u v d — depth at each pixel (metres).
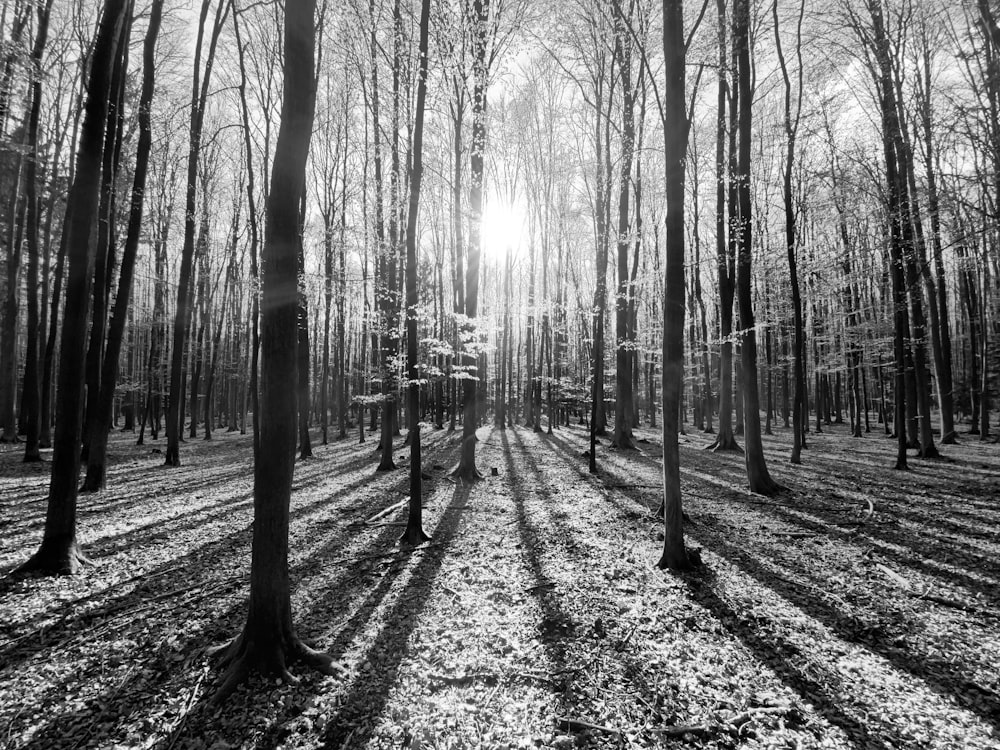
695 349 18.77
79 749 3.11
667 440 6.12
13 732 3.27
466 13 7.83
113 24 6.08
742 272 10.38
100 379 10.80
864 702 3.50
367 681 3.79
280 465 3.90
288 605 4.05
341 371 26.05
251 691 3.62
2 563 6.07
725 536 7.27
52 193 17.53
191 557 6.45
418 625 4.66
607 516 8.48
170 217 21.97
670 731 3.17
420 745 3.08
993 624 4.57
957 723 3.27
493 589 5.45
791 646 4.23
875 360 23.48
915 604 5.01
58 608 4.96
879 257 19.20
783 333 27.11
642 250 25.39
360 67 12.71
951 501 9.14
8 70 9.18
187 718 3.38
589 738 3.15
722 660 4.02
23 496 9.68
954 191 8.32
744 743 3.08
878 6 12.59
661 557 6.20
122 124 10.27
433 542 7.11
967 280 24.00
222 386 43.97
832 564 6.12
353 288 18.64
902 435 12.98
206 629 4.57
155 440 25.52
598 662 4.00
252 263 11.46
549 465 14.23
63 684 3.77
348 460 16.34
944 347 20.33
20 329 27.42
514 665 3.96
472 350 9.87
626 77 13.58
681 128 6.14
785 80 12.10
